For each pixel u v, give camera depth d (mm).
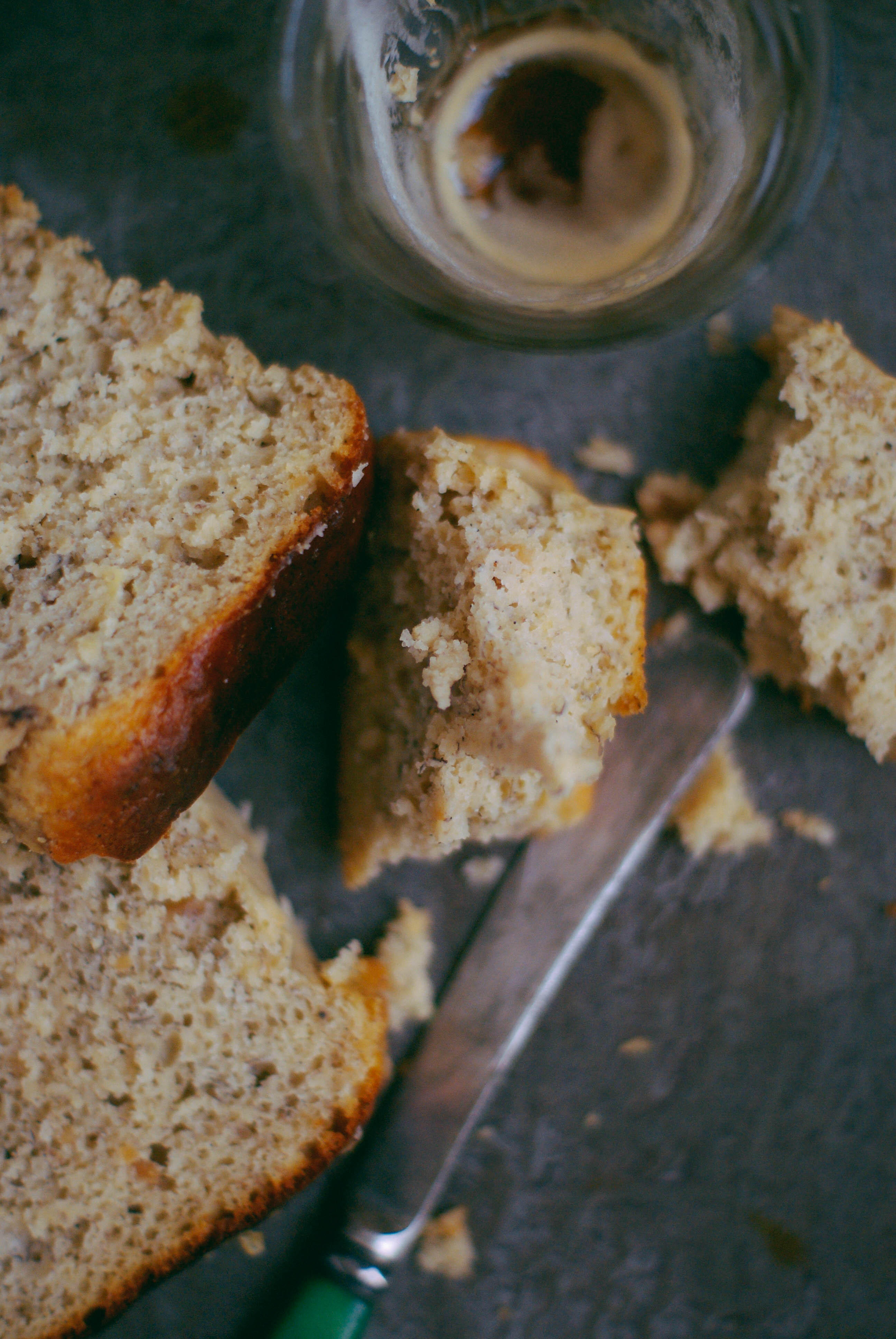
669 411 394
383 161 383
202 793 364
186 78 399
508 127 388
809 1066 388
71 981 369
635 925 389
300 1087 371
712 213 376
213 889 369
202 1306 377
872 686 379
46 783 346
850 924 390
